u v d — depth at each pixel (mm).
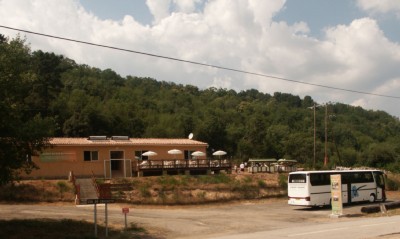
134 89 123750
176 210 32188
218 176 40250
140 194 34281
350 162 88625
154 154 40719
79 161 38688
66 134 64625
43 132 20406
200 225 24047
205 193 36938
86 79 107375
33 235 19500
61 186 32875
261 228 22703
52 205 30609
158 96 125000
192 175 39906
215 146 88125
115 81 127938
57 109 69000
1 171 19500
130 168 41000
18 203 30406
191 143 46375
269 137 95188
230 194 38156
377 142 103000
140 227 22422
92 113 69062
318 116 120812
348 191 35344
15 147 19953
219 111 107500
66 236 19453
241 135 93688
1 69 19734
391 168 72812
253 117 99938
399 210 30172
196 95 146750
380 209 29469
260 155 91188
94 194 32438
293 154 91562
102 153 39938
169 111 104375
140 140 44750
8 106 19281
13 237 18969
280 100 180500
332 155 90188
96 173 39250
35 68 71500
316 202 32375
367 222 22547
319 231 18891
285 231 19844
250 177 42156
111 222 23844
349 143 102312
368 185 36969
